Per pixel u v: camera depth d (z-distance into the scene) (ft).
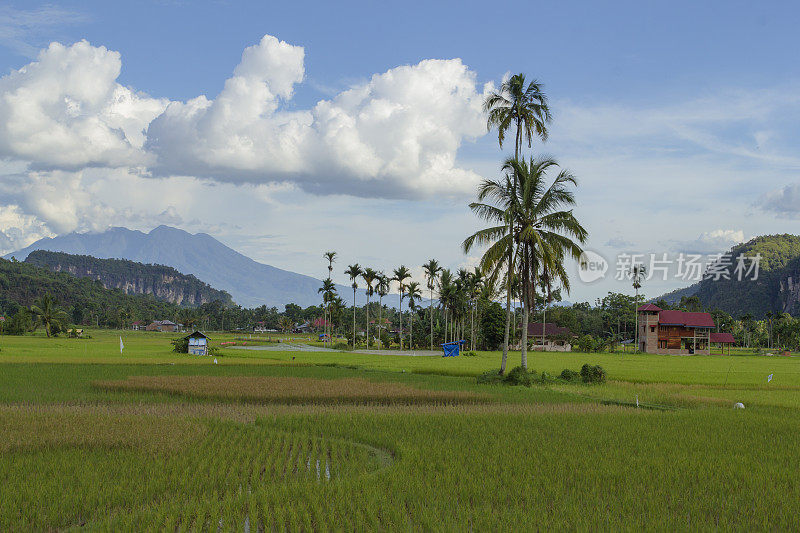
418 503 45.55
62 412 83.51
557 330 448.24
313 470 55.57
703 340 424.46
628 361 253.03
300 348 368.27
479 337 423.23
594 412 91.97
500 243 140.05
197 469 54.75
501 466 56.80
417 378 146.92
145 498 46.73
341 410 92.27
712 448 65.62
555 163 140.36
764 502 46.19
